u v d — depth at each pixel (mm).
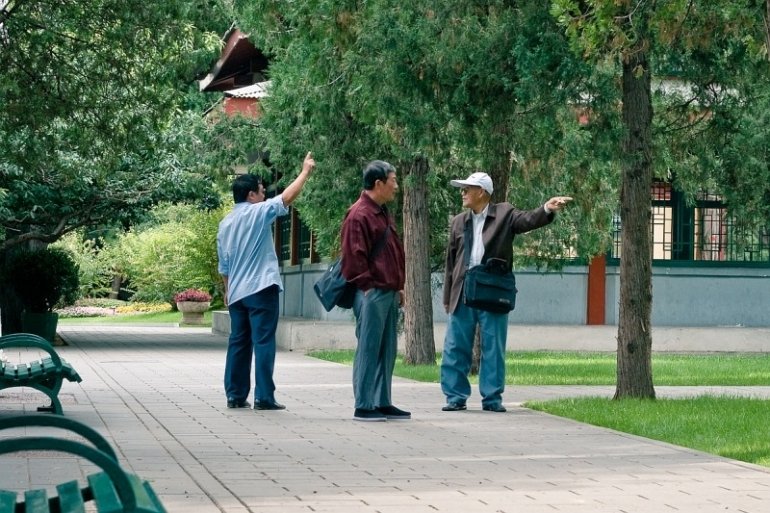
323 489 9266
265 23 26812
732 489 9414
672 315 37156
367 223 14844
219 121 31688
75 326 53625
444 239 29859
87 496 5543
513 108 18688
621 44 15789
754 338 35500
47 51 22125
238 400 15984
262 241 15961
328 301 14828
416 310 27016
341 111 25906
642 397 17641
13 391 18172
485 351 15969
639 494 9156
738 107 19578
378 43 18938
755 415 15172
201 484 9469
